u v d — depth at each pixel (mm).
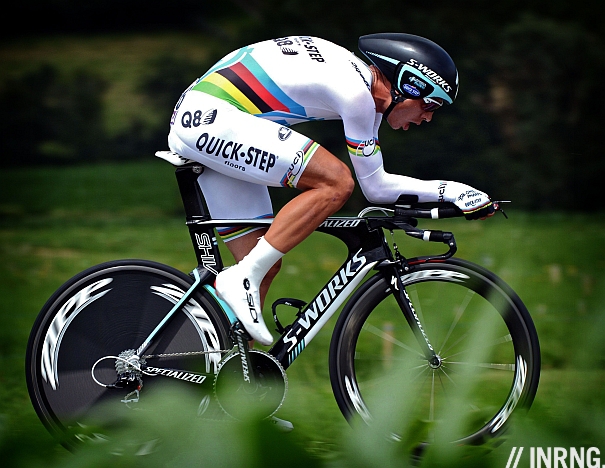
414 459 4605
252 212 9188
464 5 32906
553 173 32031
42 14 54750
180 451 4539
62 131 46531
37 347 8930
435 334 9242
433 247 23797
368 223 8969
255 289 8633
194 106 8625
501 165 31656
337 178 8445
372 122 8656
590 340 3982
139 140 46656
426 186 8789
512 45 32125
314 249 24250
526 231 27141
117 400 8977
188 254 24812
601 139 32281
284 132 8469
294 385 11828
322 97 8641
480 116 31672
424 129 31188
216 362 9039
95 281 9070
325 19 30984
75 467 4164
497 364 9156
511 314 9000
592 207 32281
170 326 9109
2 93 46625
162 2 53906
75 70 49312
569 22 34188
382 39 8883
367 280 9172
